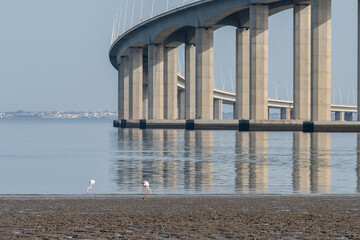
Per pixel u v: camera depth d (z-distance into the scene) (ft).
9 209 68.80
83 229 55.11
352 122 329.52
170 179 125.18
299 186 111.55
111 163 169.37
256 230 54.80
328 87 326.65
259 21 364.38
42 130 606.96
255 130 368.27
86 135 420.36
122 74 626.64
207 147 233.76
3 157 203.00
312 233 53.26
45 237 51.08
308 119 369.50
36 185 122.72
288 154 195.00
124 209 68.74
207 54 419.74
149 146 247.09
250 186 111.86
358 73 328.90
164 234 52.95
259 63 364.99
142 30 509.76
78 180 130.93
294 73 369.50
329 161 168.55
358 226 56.59
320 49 324.19
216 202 75.31
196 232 53.88
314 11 324.39
